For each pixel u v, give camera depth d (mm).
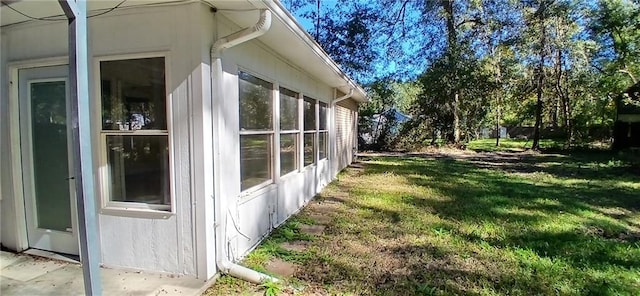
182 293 2617
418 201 6277
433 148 18469
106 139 2977
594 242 4027
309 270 3213
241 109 3541
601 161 12703
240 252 3410
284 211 4918
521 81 17422
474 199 6438
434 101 18359
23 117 3244
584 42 15766
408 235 4289
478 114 18594
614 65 16828
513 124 25875
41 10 2691
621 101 14961
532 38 15820
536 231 4477
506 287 2928
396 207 5816
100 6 2686
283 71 4852
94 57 2879
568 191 7234
